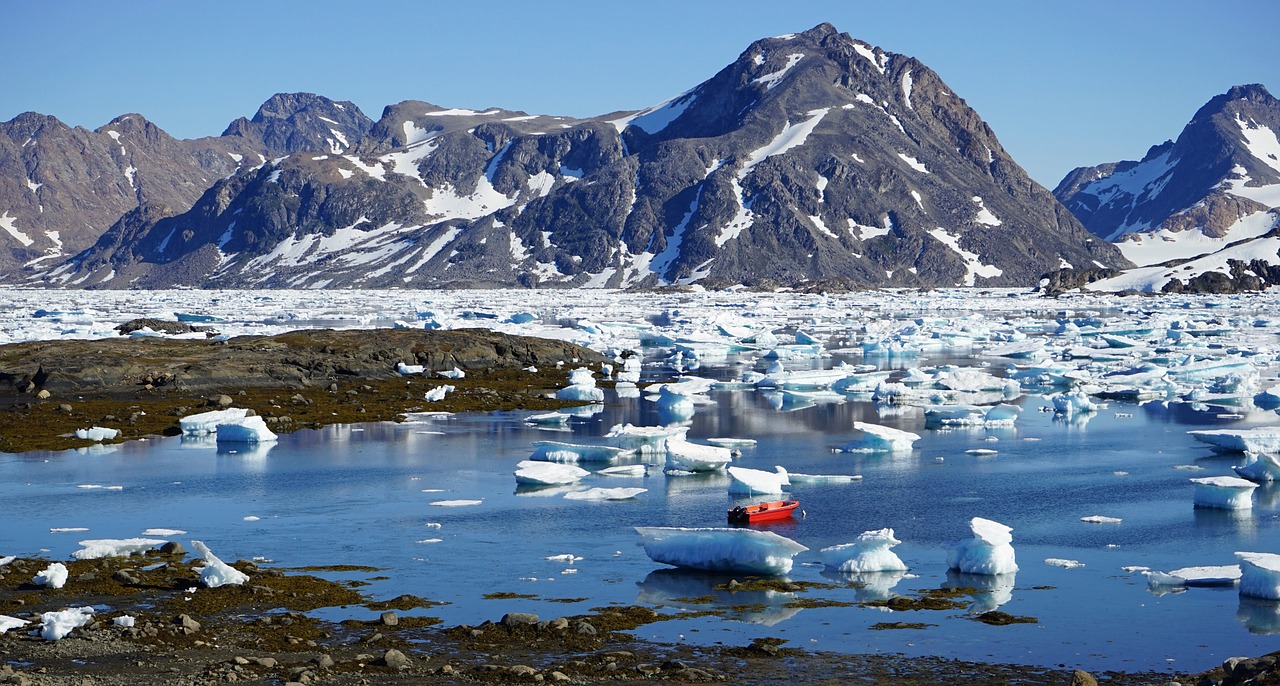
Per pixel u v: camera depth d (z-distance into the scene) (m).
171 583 26.53
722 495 36.91
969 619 24.12
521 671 20.39
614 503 35.75
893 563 27.92
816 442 47.88
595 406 58.81
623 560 29.02
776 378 66.81
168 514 34.34
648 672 20.69
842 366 73.69
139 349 67.88
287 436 48.97
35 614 23.98
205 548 27.27
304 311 175.75
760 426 52.47
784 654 21.89
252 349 68.88
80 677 19.88
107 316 152.88
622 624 23.72
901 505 35.62
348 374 66.50
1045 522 33.38
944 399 61.66
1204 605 25.05
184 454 44.44
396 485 38.56
